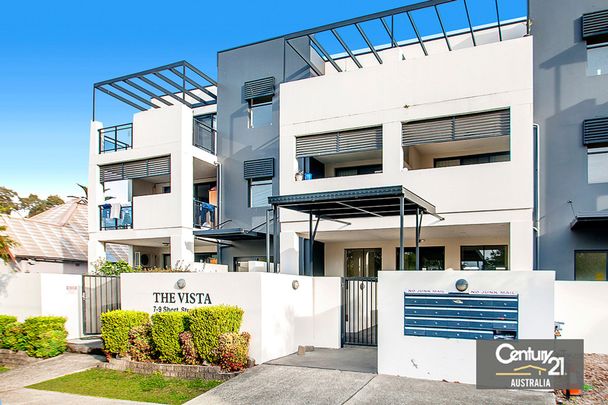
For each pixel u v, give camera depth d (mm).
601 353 9398
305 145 14453
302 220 14125
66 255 19703
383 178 13070
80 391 8047
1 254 13203
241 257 17578
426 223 12453
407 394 7105
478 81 12148
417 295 8109
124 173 17391
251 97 17297
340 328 10906
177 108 16359
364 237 15297
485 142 13398
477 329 7660
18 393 8016
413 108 12852
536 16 13102
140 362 9320
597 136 12055
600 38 12539
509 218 11586
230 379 8234
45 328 11016
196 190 20016
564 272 12195
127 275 10828
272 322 9539
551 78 12766
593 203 12086
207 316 8828
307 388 7555
